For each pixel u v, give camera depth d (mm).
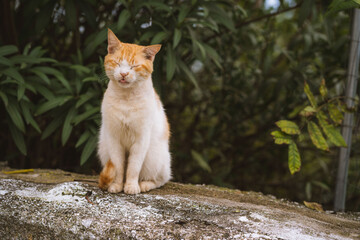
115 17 3475
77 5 3010
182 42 2879
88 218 1499
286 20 3959
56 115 2766
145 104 1846
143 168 2086
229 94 3910
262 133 4145
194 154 3707
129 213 1560
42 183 2043
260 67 4125
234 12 3424
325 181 3738
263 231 1424
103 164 2145
